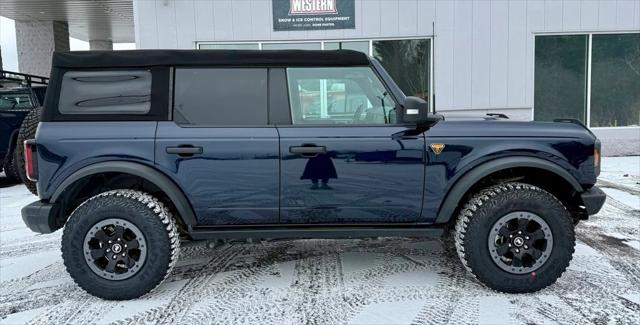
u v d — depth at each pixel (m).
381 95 3.59
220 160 3.42
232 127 3.46
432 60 9.37
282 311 3.32
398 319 3.17
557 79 9.54
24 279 4.04
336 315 3.24
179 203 3.43
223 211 3.50
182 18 9.20
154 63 3.50
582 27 9.32
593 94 9.59
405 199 3.50
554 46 9.46
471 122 3.56
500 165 3.44
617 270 3.92
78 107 3.47
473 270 3.49
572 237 3.44
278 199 3.47
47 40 17.48
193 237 3.54
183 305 3.44
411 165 3.46
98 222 3.41
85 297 3.62
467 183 3.44
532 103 9.47
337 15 9.27
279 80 3.54
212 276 3.97
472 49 9.33
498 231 3.44
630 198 6.27
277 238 3.59
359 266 4.14
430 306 3.35
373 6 9.25
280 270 4.08
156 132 3.42
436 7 9.23
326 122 3.57
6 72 9.34
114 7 15.20
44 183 3.43
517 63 9.37
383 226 3.60
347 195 3.47
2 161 8.50
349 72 3.58
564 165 3.49
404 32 9.30
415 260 4.27
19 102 8.79
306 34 9.32
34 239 5.21
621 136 9.60
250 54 3.53
